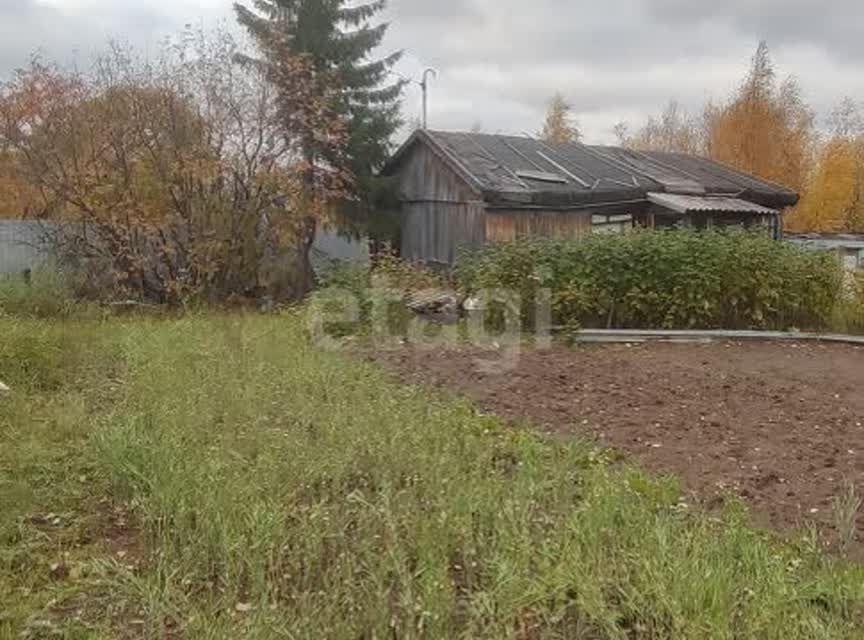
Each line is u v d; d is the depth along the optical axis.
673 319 10.96
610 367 8.38
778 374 8.18
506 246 11.48
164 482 3.99
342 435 4.86
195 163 13.96
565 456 4.66
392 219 18.12
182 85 14.32
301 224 15.48
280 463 4.34
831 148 32.44
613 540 3.40
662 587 2.91
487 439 5.12
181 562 3.34
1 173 14.94
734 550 3.31
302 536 3.47
